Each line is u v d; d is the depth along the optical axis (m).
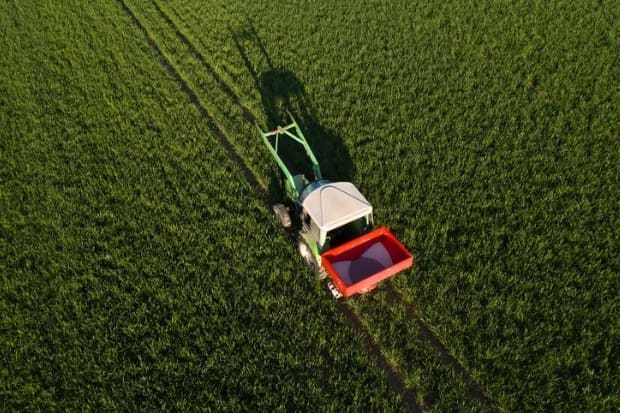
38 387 9.34
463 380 9.47
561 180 13.00
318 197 10.35
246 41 20.09
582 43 18.88
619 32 19.31
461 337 9.84
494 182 13.19
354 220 10.34
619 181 12.94
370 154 14.43
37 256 11.97
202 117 16.66
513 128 14.83
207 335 10.02
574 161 13.56
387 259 10.30
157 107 17.00
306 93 17.22
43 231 12.63
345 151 14.67
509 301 10.30
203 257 11.67
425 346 9.83
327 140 15.09
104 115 16.84
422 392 9.13
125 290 11.16
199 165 14.53
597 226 11.67
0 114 17.02
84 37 21.73
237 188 13.57
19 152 15.31
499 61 18.28
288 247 11.82
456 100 16.28
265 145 15.05
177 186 13.70
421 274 11.20
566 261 10.98
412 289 10.77
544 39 19.20
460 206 12.57
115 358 9.70
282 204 12.61
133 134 15.74
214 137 15.55
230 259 11.88
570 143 14.22
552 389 8.82
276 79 17.83
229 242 11.99
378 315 10.49
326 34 20.44
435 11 21.53
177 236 12.36
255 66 18.61
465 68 17.88
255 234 12.14
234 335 10.06
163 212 12.98
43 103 17.55
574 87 16.55
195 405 8.95
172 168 14.31
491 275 10.88
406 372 9.43
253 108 16.69
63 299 10.95
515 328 9.81
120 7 24.34
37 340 10.15
